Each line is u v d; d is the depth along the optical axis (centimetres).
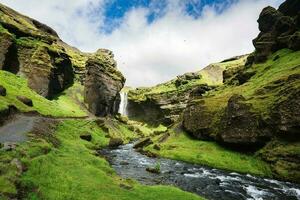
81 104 14262
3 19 13725
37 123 6712
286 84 6856
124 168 4959
